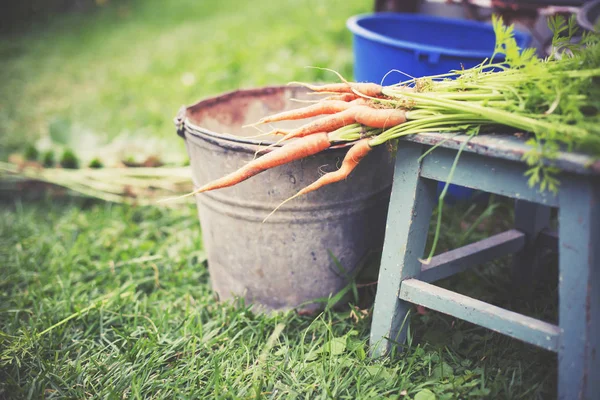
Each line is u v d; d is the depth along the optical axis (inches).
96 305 84.3
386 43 99.4
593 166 47.2
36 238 111.0
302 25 236.2
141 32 296.0
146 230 112.9
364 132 63.6
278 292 81.1
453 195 109.9
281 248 77.5
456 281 85.8
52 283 94.4
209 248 86.1
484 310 60.2
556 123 50.3
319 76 173.9
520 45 104.4
